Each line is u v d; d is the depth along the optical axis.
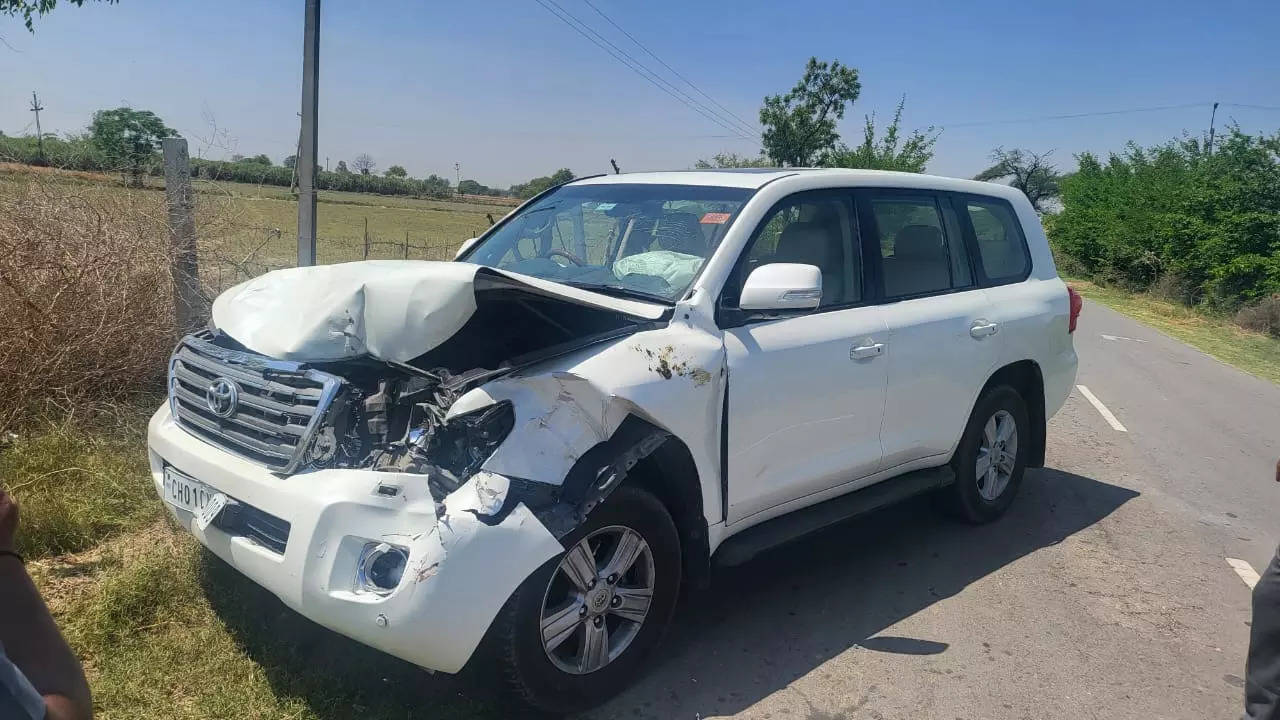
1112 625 4.37
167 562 3.92
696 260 3.89
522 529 2.89
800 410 3.99
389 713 3.12
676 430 3.41
